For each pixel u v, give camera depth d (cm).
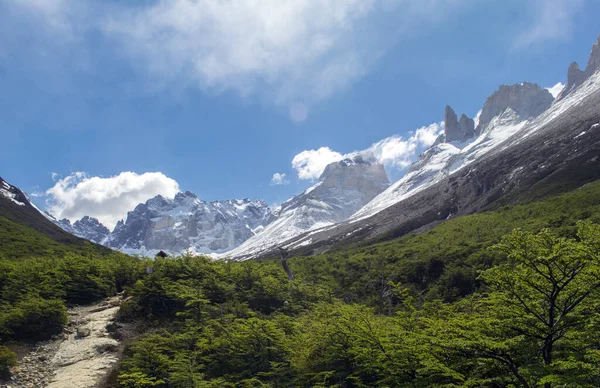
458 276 4516
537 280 1408
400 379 1744
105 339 2672
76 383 2091
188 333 2602
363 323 2188
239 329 2545
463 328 1569
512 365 1376
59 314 2855
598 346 1335
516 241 1396
